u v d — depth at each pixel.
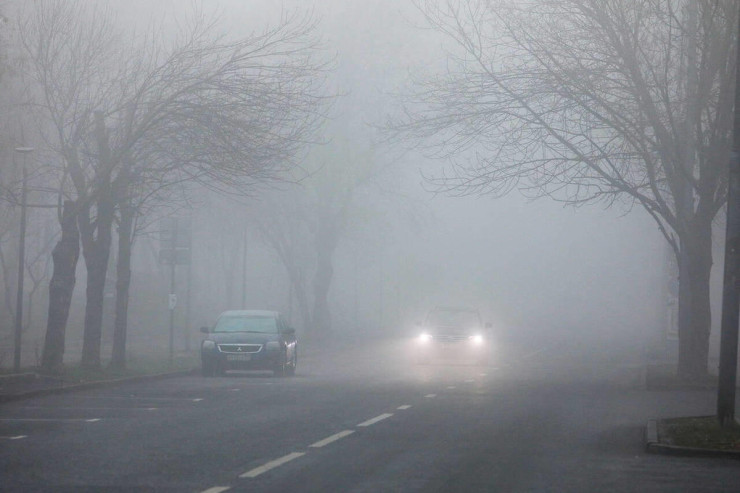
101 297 48.66
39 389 38.59
